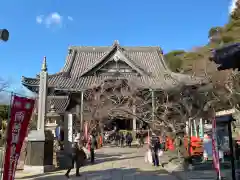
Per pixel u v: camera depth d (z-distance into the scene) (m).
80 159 11.32
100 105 28.80
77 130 23.70
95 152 21.98
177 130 14.60
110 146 28.81
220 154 8.10
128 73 35.38
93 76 35.41
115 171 12.25
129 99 27.50
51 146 13.23
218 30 31.34
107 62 35.62
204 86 19.28
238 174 7.59
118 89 30.48
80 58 41.69
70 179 10.58
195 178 9.84
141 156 18.53
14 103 7.75
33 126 15.60
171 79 26.39
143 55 42.88
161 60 40.19
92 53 43.22
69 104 30.95
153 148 14.00
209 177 9.95
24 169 12.38
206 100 19.17
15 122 7.86
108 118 30.61
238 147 9.12
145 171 12.12
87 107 28.84
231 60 5.45
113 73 35.19
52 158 13.18
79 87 30.81
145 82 30.75
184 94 18.56
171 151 17.98
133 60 37.38
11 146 7.84
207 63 22.20
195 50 29.97
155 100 25.12
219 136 8.05
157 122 17.53
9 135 7.77
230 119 7.54
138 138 31.25
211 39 29.27
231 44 5.22
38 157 12.52
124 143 29.16
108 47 44.00
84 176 11.16
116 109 27.84
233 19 33.47
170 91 19.91
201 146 14.44
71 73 36.97
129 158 17.47
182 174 10.71
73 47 43.56
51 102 29.56
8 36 6.87
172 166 12.88
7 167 7.79
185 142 13.50
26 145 13.52
